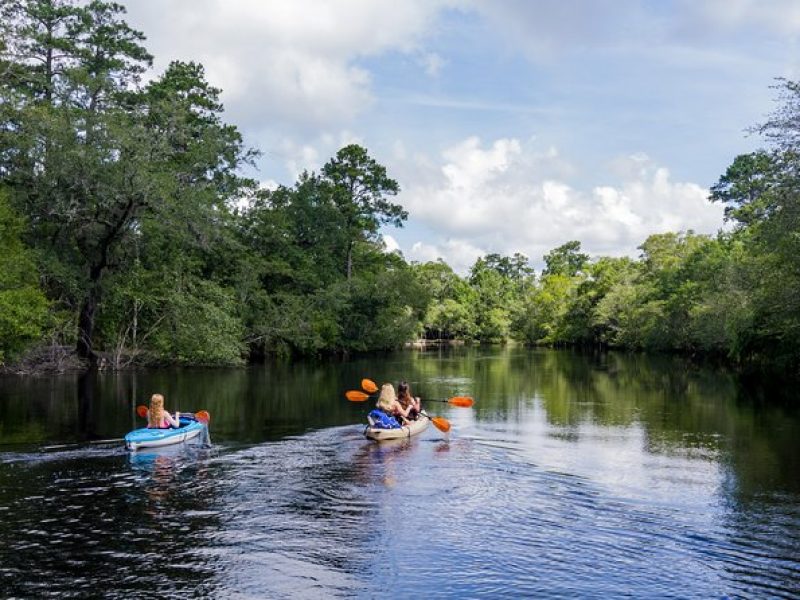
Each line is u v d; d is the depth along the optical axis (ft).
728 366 150.00
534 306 337.52
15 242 88.63
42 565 28.55
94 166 99.30
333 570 28.43
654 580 27.58
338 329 181.47
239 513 35.65
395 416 59.06
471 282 458.91
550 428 62.54
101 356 120.16
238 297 148.66
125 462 46.55
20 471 43.98
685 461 48.49
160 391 87.35
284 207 190.29
